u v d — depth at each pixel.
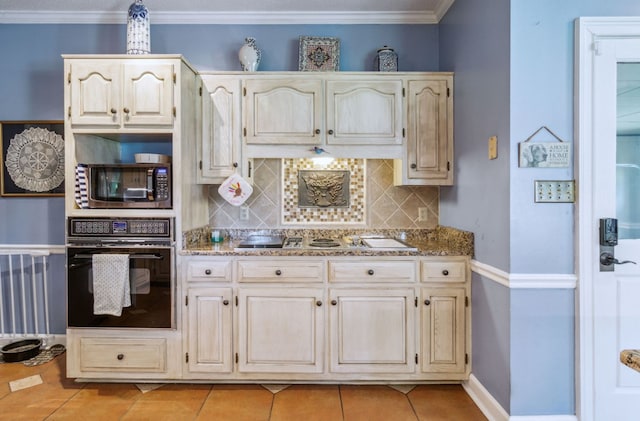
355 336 2.24
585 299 1.77
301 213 2.84
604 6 1.78
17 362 2.55
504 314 1.86
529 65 1.78
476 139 2.15
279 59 2.79
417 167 2.50
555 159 1.77
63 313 2.86
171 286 2.22
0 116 2.77
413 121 2.50
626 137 1.80
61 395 2.18
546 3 1.78
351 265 2.22
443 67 2.70
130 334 2.25
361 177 2.83
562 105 1.78
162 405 2.09
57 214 2.81
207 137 2.49
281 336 2.24
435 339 2.24
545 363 1.81
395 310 2.24
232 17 2.75
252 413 2.02
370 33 2.80
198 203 2.57
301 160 2.82
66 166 2.25
